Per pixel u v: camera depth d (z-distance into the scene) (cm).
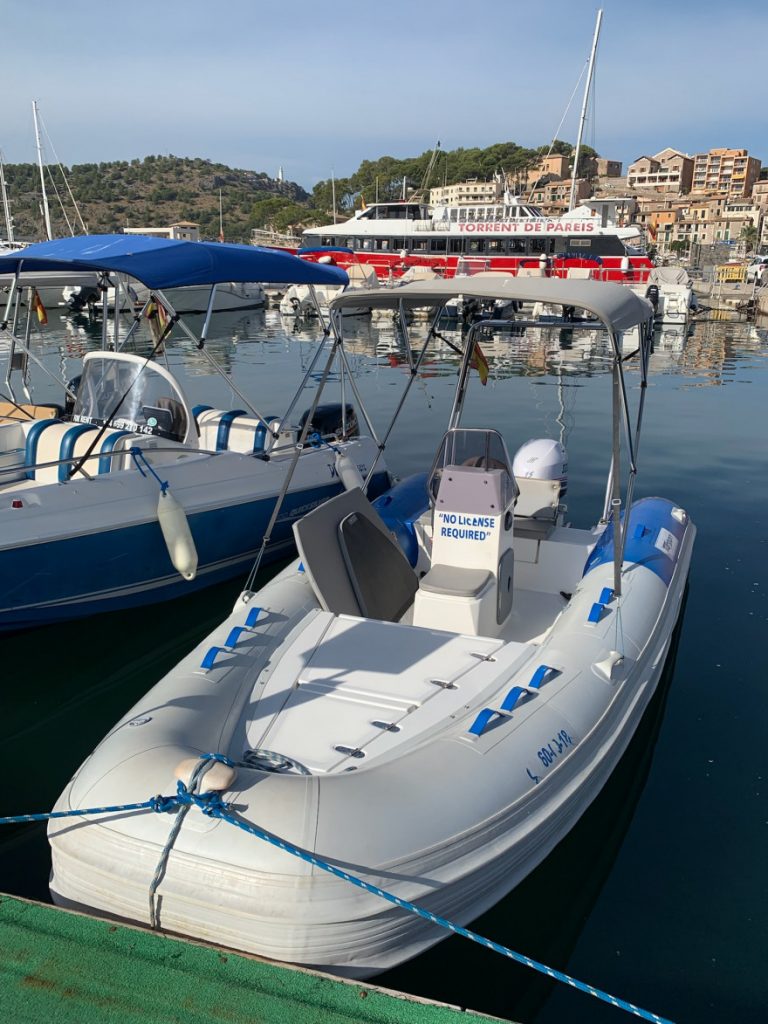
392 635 341
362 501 408
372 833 228
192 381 1354
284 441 636
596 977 258
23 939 224
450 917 238
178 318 549
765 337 2188
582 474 823
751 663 451
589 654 327
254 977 211
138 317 584
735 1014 244
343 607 371
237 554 593
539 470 511
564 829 279
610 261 2644
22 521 464
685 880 299
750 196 12669
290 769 262
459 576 374
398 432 1010
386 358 1703
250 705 299
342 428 695
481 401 1225
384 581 398
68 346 1756
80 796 248
